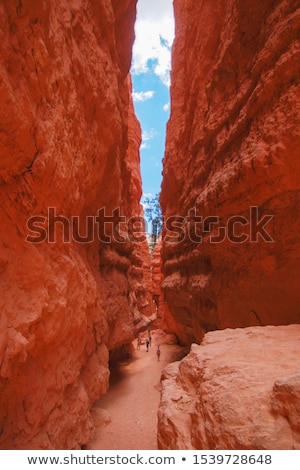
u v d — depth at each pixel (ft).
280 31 20.79
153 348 74.49
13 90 14.48
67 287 21.44
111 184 35.29
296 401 8.90
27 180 17.16
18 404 17.30
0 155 15.26
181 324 58.23
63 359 21.61
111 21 31.07
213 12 38.04
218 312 32.35
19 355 15.51
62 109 19.72
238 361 13.70
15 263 16.61
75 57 22.48
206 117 36.09
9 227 16.78
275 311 25.66
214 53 38.45
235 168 23.38
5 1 13.97
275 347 15.58
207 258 36.42
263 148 20.54
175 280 51.08
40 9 15.97
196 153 40.86
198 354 15.76
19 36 15.10
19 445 16.76
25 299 16.66
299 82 19.24
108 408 37.35
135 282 74.33
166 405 13.76
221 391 11.42
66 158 20.33
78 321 23.06
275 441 8.59
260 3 24.79
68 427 21.35
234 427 9.59
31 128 15.96
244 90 26.37
